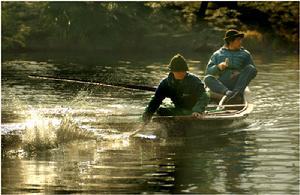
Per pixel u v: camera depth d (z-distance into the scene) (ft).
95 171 74.84
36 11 338.34
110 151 85.15
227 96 115.03
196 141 91.50
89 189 67.72
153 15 354.74
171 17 361.71
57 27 325.42
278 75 185.98
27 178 71.82
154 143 90.02
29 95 140.46
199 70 202.39
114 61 245.86
